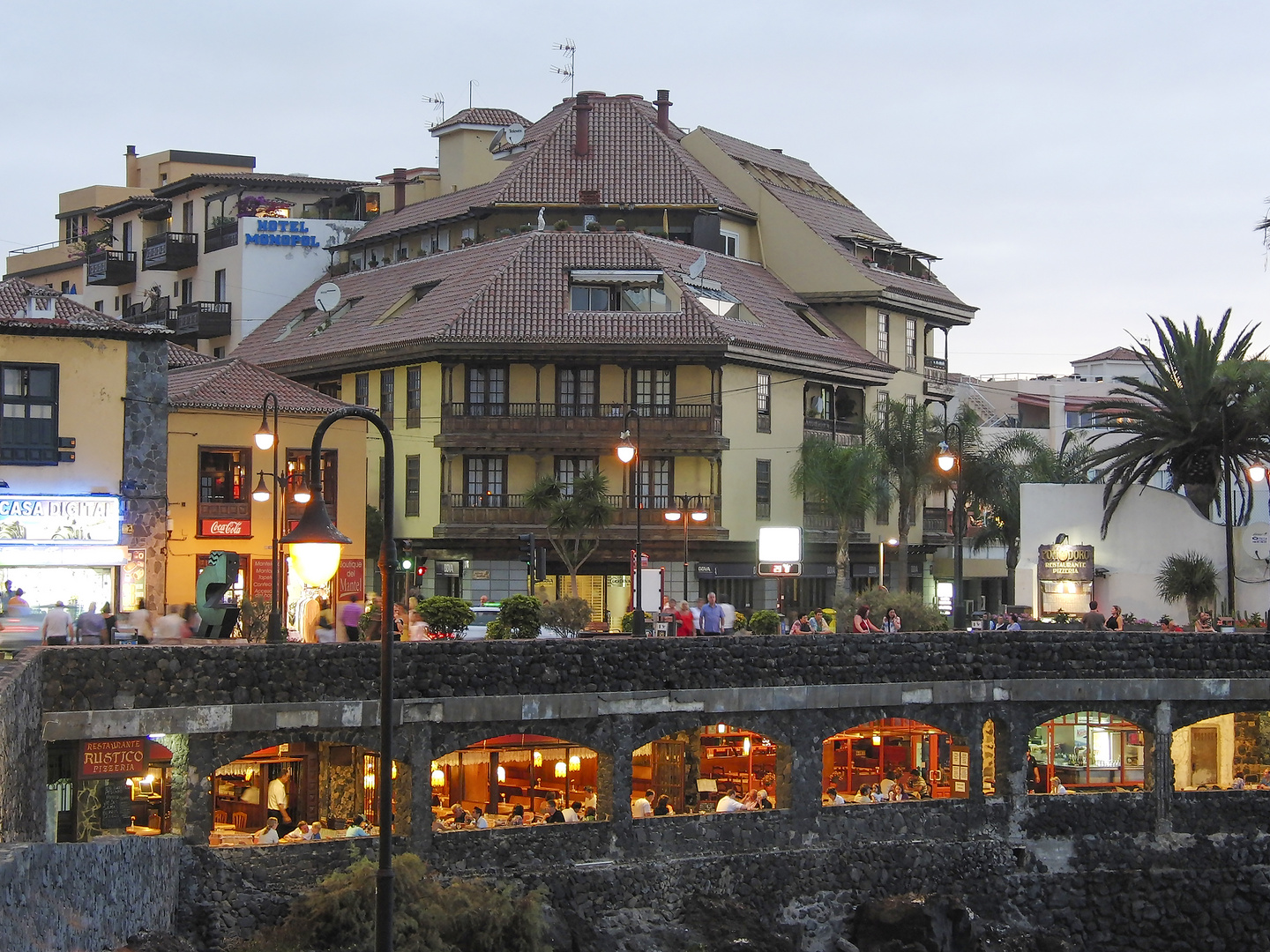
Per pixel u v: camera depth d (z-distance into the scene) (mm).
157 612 44406
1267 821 42438
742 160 83125
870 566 77062
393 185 87438
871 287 78250
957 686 39938
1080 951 40438
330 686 32719
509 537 67125
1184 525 54969
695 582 68625
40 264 105000
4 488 42531
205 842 31219
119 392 44188
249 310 82750
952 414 91688
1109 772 42656
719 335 66875
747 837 37219
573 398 68500
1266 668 42844
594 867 35094
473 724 34188
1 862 16859
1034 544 57062
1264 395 54469
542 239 71125
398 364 69625
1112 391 60469
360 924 30375
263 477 49188
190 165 105812
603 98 84062
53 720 29266
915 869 39062
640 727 36062
